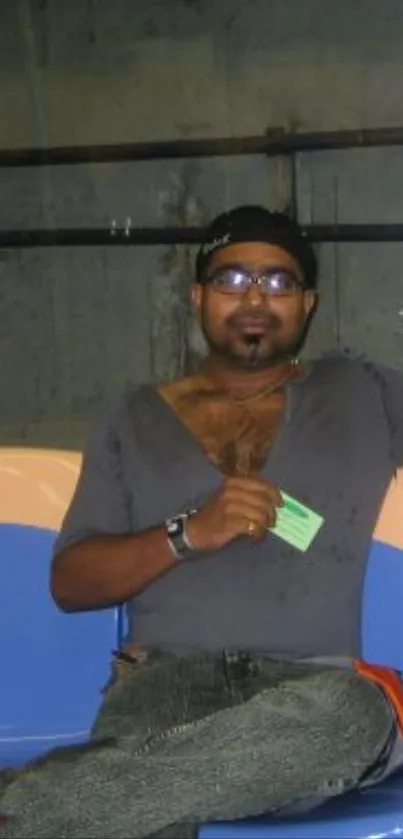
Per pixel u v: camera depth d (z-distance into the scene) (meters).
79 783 1.87
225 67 4.08
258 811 1.86
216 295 2.29
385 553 2.29
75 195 4.31
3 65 4.32
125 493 2.28
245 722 1.88
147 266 4.25
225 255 2.28
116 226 4.27
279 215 2.33
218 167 4.12
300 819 1.89
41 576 2.44
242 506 2.10
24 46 4.29
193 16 4.08
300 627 2.16
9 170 4.37
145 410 2.31
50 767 1.92
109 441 2.30
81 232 4.30
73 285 4.36
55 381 4.44
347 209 4.01
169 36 4.12
